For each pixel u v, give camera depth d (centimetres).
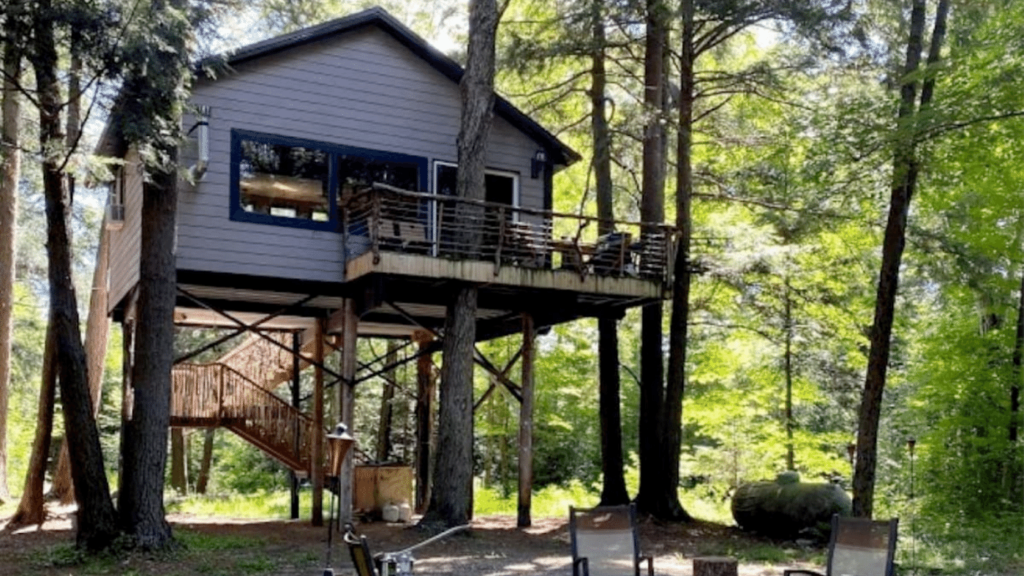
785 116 1494
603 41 1416
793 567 1069
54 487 1670
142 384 1041
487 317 1559
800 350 1800
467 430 1252
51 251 1000
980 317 1711
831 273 1644
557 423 2455
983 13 1152
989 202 1434
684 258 1491
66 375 1008
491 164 1402
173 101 961
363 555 621
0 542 1151
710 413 1889
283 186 1255
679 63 1634
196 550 1060
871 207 1355
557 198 1956
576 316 1409
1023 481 1614
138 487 1027
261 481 2902
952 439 1739
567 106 1739
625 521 811
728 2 1277
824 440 1862
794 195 1420
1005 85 1006
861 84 1323
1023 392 1630
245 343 1673
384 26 1324
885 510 1781
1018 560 1136
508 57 1437
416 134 1348
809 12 1212
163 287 1052
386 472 1465
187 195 1193
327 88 1293
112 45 893
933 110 1027
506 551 1125
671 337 1503
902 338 1981
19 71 991
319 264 1265
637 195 1777
